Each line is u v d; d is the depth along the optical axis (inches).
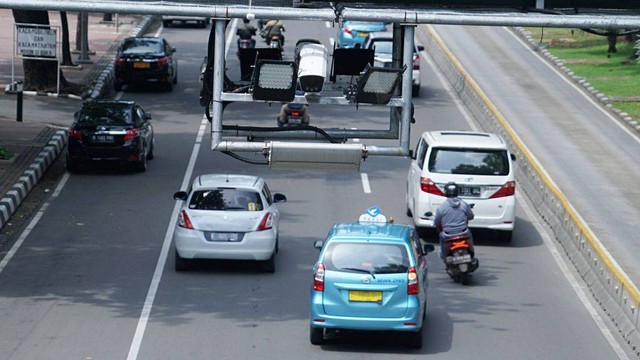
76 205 2578.7
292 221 2500.0
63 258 2169.0
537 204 2711.6
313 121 3636.8
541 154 3253.0
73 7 1283.2
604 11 1412.4
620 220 2544.3
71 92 3885.3
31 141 3134.8
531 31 5634.8
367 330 1718.8
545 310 1942.7
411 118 1321.4
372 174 2999.5
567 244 2336.4
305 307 1909.4
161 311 1863.9
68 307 1868.8
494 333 1802.4
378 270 1647.4
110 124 2888.8
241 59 1411.2
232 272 2118.6
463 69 4370.1
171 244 2295.8
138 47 4037.9
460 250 2080.5
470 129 3624.5
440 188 2356.1
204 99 1355.8
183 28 5669.3
